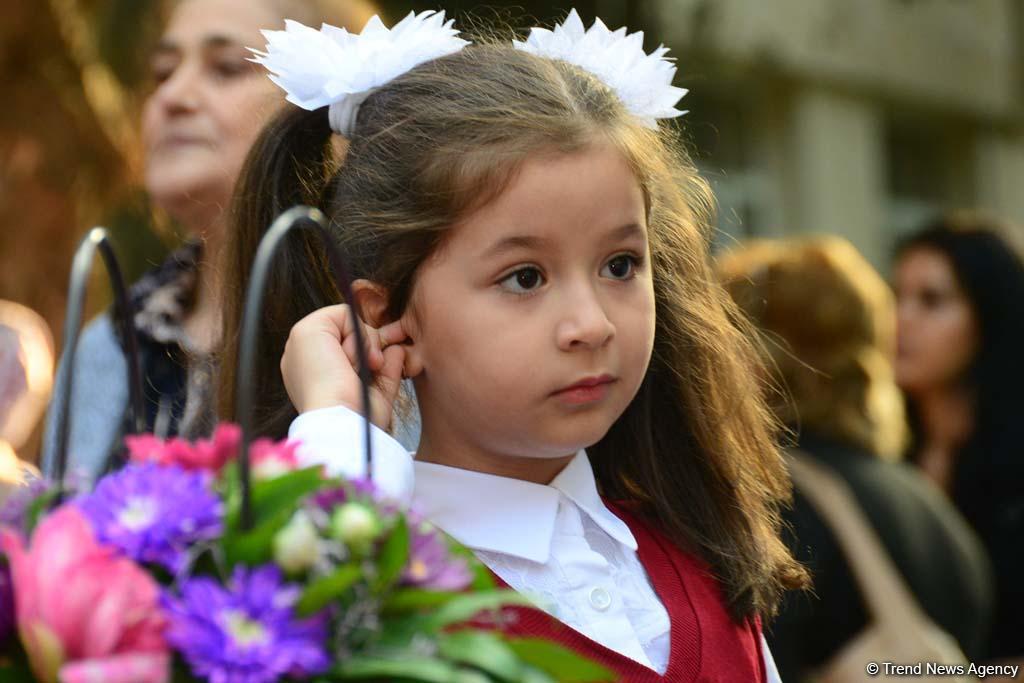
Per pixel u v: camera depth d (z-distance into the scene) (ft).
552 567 9.21
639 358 8.80
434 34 9.90
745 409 10.77
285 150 10.30
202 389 11.50
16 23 18.93
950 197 52.47
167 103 14.39
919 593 15.49
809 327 16.33
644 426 10.38
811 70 45.01
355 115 9.82
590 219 8.59
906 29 49.39
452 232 8.70
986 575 18.54
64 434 6.45
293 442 6.75
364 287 9.14
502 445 8.83
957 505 20.89
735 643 9.75
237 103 14.26
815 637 14.94
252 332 6.20
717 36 40.19
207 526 5.93
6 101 18.93
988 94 52.65
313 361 8.80
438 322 8.79
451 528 9.16
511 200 8.54
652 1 26.09
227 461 6.39
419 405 9.39
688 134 16.20
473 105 8.98
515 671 6.06
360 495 6.30
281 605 5.70
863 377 16.38
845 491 15.43
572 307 8.50
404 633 6.06
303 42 9.67
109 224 22.53
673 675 9.20
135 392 7.59
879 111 48.98
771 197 44.24
